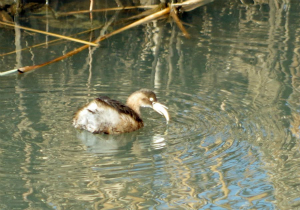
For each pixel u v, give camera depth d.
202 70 16.55
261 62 17.17
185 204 9.31
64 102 13.81
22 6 21.36
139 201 9.35
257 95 14.66
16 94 14.21
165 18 21.23
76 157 10.94
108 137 12.27
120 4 22.27
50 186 9.72
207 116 13.34
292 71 16.42
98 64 16.88
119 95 14.45
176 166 10.62
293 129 12.47
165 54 17.89
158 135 12.39
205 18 21.88
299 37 19.52
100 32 19.81
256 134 12.23
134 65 16.89
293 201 9.48
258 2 23.80
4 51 17.84
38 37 19.22
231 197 9.59
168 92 14.84
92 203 9.20
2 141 11.47
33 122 12.52
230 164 10.76
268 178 10.27
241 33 20.03
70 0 22.59
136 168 10.49
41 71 16.12
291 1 23.92
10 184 9.73
